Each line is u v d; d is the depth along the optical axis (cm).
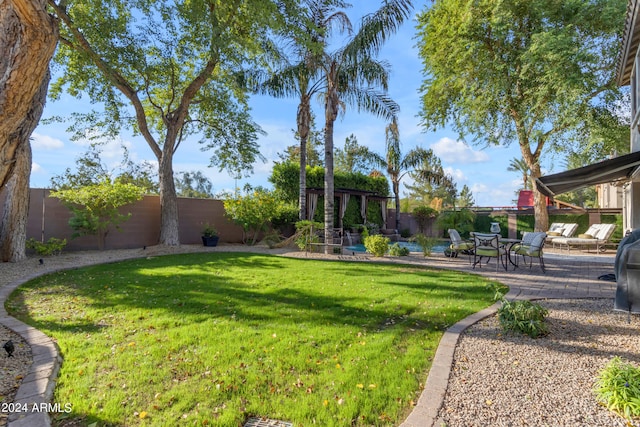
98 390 251
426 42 1528
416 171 2295
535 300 522
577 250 1325
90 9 1024
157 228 1316
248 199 1401
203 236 1352
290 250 1236
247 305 476
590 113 1205
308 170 1719
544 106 1237
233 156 1477
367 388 257
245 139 1434
